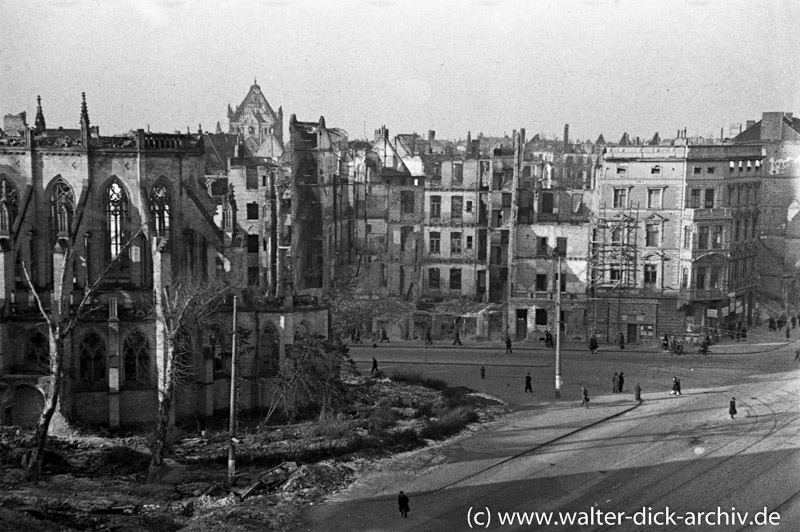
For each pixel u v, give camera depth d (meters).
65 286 77.44
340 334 110.75
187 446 75.19
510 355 109.75
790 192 125.38
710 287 114.12
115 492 64.00
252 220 116.31
